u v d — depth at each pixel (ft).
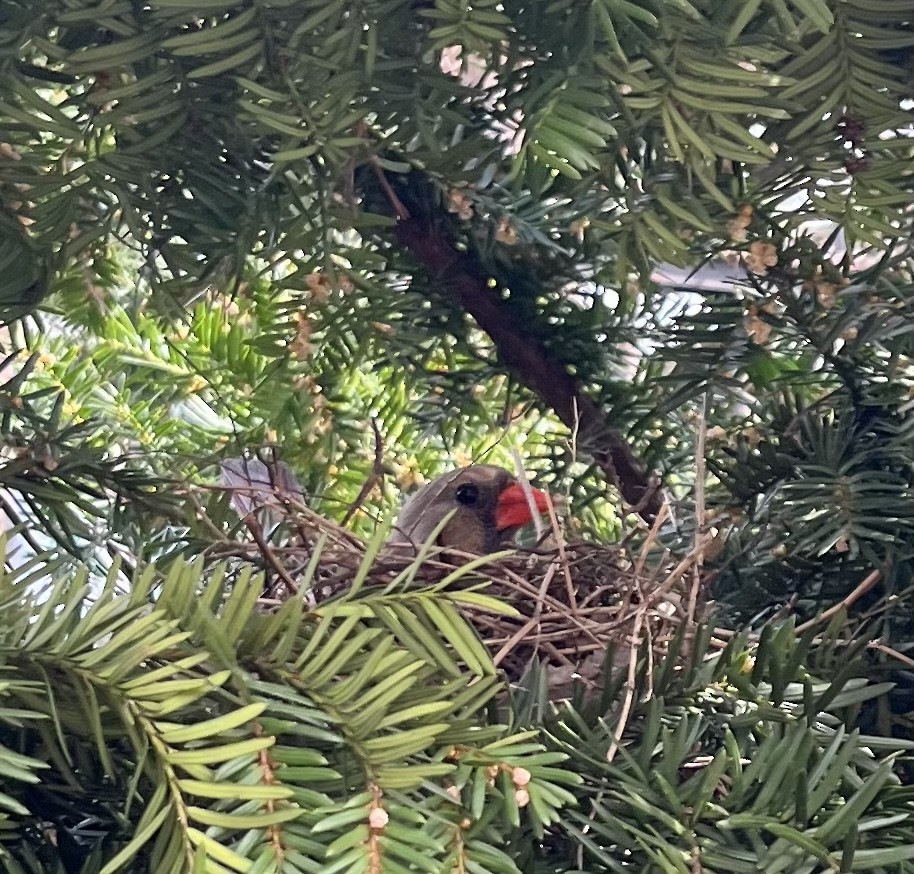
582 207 1.73
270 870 0.91
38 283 1.69
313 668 1.08
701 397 2.27
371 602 1.15
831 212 1.56
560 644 1.98
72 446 1.93
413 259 2.40
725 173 1.62
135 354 2.96
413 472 2.99
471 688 1.12
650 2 1.26
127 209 1.58
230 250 1.68
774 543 2.03
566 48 1.35
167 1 1.28
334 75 1.37
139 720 0.98
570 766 1.21
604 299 2.62
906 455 1.90
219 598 1.27
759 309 2.01
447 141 1.81
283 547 2.09
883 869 1.09
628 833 1.11
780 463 2.10
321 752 1.07
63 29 1.49
